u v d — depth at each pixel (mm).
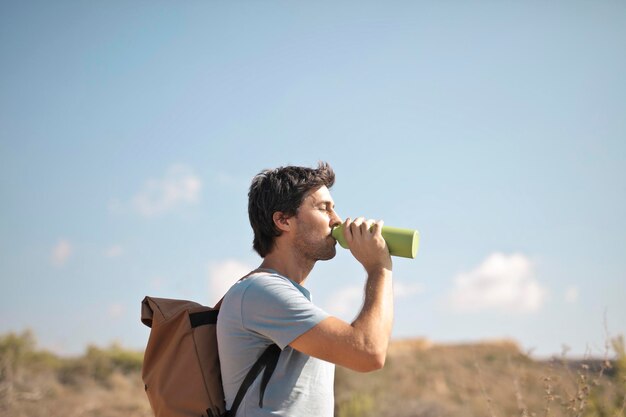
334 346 2322
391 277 2553
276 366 2426
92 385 21203
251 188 2834
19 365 18891
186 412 2500
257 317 2438
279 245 2746
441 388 25438
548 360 4488
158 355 2641
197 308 2643
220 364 2545
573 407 4160
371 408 17734
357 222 2643
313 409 2430
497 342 32406
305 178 2736
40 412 16125
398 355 33344
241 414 2410
